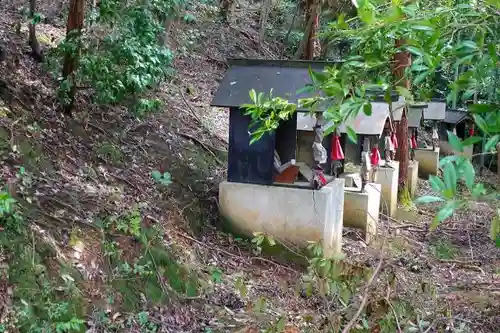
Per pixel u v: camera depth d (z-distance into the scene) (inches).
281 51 722.2
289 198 299.1
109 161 306.2
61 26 450.0
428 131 846.5
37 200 236.4
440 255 399.9
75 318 195.8
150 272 240.2
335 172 349.4
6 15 421.7
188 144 381.4
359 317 178.4
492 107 78.9
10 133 262.4
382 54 105.3
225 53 637.9
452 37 90.4
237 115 300.7
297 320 222.8
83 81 317.7
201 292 252.5
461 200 74.7
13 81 304.8
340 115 102.9
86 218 244.2
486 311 273.0
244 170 307.4
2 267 192.7
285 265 296.5
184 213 301.6
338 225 331.9
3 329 176.1
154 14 348.5
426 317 221.5
